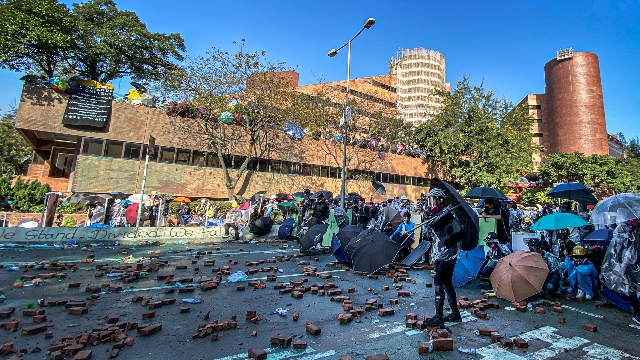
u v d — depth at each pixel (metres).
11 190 17.64
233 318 4.75
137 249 11.04
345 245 8.47
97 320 4.59
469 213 4.31
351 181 30.77
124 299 5.59
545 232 8.23
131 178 20.94
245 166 24.22
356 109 31.41
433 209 4.70
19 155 35.78
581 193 10.10
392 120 35.16
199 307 5.33
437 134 35.19
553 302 6.20
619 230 5.79
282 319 4.93
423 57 89.69
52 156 25.22
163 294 5.95
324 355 3.75
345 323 4.81
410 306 5.80
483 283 7.67
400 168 34.72
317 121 29.11
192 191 22.89
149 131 21.78
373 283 7.54
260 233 14.98
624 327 4.95
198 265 8.62
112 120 20.69
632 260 5.43
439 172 37.56
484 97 34.19
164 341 3.99
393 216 10.74
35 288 6.04
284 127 26.52
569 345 4.21
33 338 3.94
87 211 17.73
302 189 27.64
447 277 4.70
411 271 9.14
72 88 19.88
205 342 4.00
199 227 14.30
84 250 10.28
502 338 4.20
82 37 23.39
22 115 18.80
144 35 27.06
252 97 24.45
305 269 8.30
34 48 20.78
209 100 22.58
